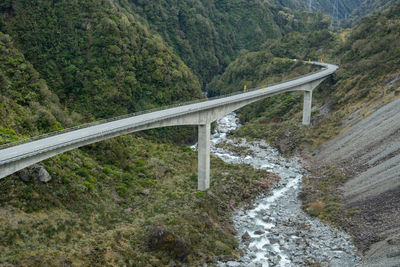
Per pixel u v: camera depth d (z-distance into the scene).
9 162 37.03
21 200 41.38
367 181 58.66
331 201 57.34
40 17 94.62
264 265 43.22
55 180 47.41
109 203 51.47
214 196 59.19
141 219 48.50
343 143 76.62
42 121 62.22
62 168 52.03
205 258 42.94
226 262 43.16
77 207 46.38
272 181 68.88
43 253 35.25
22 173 43.81
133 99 97.00
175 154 81.56
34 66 88.38
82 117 80.31
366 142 71.06
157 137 93.38
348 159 69.69
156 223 46.94
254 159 84.00
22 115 60.69
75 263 35.50
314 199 60.09
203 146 60.53
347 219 51.28
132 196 56.03
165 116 54.44
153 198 57.03
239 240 48.97
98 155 64.69
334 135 82.25
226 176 66.75
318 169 72.81
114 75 94.38
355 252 44.19
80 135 45.81
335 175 65.81
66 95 89.25
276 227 52.41
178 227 46.22
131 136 85.00
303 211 57.12
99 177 56.84
